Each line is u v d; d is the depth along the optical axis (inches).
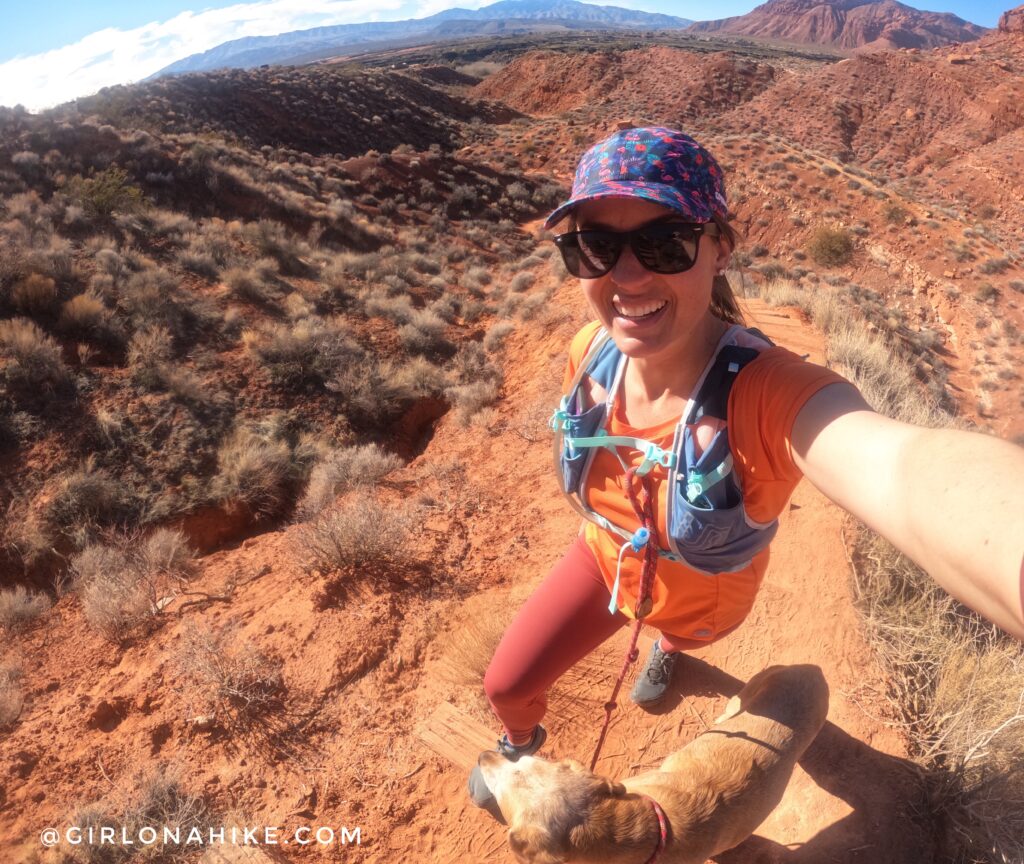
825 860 101.9
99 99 1494.8
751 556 65.1
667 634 82.0
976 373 987.9
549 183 1642.5
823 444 47.0
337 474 376.5
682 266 54.0
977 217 2172.7
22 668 213.3
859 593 148.6
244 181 1047.6
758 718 96.7
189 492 447.8
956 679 124.6
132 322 584.7
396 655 166.7
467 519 231.0
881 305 1132.5
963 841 103.6
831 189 1434.5
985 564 30.3
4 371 486.0
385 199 1302.9
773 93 3383.4
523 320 685.9
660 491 62.5
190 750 151.7
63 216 753.6
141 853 129.4
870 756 116.1
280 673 165.8
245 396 546.3
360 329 685.3
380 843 123.6
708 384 56.9
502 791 74.3
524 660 86.7
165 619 217.3
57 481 434.3
